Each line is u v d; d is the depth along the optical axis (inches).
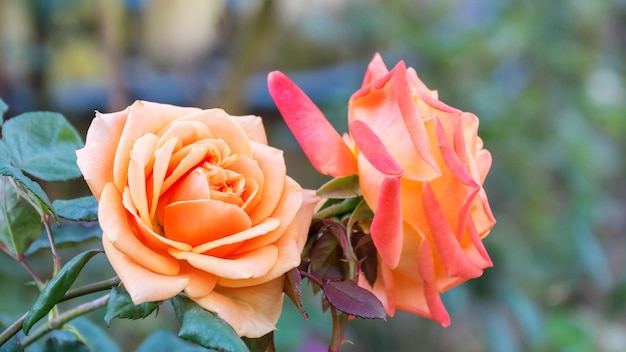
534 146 64.5
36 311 20.9
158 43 68.7
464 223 22.1
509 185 63.0
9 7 56.4
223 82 54.8
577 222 63.5
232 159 21.6
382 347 60.4
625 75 81.3
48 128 24.0
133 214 20.5
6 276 44.1
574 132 68.4
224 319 20.7
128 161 20.9
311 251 22.7
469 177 21.7
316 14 82.1
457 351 64.6
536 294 59.4
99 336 27.3
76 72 70.7
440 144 21.9
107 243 20.6
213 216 20.8
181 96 72.5
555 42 72.1
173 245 20.6
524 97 68.6
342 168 22.7
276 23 54.0
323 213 23.1
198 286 20.7
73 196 57.1
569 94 72.2
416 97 22.9
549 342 55.5
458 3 74.2
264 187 21.7
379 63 23.8
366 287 23.4
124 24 60.7
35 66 57.4
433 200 21.8
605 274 63.5
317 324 47.7
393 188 21.5
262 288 21.5
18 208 23.8
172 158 21.3
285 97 22.8
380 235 21.9
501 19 71.9
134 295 20.1
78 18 61.2
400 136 22.5
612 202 79.8
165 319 47.8
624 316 67.4
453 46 65.7
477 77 66.5
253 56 54.1
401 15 72.4
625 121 76.1
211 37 68.0
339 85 78.3
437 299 22.7
